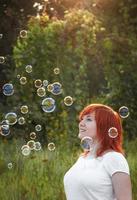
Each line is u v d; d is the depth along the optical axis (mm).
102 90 11250
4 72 12203
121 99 11039
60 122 10141
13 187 7098
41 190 7035
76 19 10625
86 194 3902
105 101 10875
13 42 14391
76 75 10453
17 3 15219
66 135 9797
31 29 10844
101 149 3977
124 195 3861
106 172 3898
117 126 4020
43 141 10406
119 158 3908
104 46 10984
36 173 7332
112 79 11039
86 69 10789
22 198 6996
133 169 7320
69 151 8820
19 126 10641
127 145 9680
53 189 7023
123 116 5301
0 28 14648
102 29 11227
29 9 15414
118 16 13438
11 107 10828
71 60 10508
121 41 11148
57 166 7457
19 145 9055
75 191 3945
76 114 10148
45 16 11156
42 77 10695
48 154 8062
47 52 10672
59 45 10617
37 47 10766
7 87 5430
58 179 7199
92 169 3932
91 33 10672
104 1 13539
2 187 7152
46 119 10508
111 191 3895
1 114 10703
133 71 11125
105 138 3980
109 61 11039
